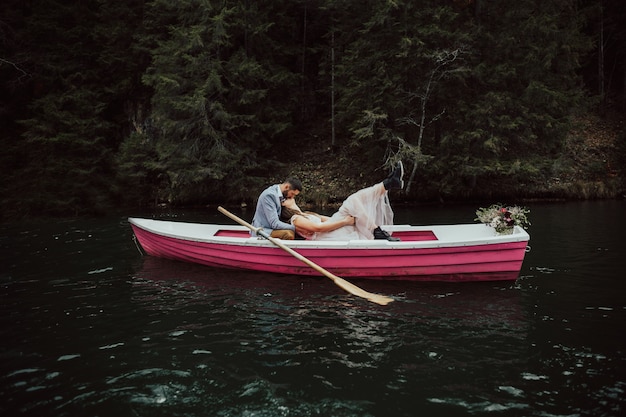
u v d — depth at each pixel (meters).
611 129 16.98
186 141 13.71
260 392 2.43
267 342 3.09
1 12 14.84
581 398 2.32
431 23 12.18
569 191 13.43
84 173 13.39
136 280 4.78
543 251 5.95
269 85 14.66
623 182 13.86
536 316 3.54
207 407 2.28
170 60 13.05
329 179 15.02
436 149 13.16
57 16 14.74
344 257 4.69
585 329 3.25
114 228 8.92
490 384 2.48
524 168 12.20
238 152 14.04
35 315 3.69
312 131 17.61
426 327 3.34
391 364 2.74
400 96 13.16
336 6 14.35
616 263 5.19
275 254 4.87
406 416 2.18
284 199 5.34
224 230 6.10
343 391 2.43
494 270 4.53
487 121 12.29
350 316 3.60
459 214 10.51
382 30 12.47
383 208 5.27
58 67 14.38
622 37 18.86
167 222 6.26
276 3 15.61
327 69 16.27
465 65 12.31
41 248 6.70
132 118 16.34
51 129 13.48
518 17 12.54
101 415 2.22
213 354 2.91
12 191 12.97
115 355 2.91
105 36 15.04
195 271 5.16
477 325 3.36
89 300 4.08
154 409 2.27
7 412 2.25
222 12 12.68
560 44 12.77
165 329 3.36
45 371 2.70
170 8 13.57
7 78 15.27
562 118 13.07
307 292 4.30
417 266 4.59
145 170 14.49
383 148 13.99
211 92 13.36
